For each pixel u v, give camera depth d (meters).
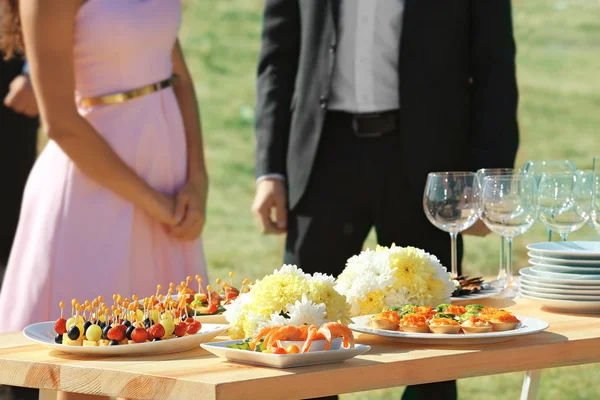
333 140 3.63
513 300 2.69
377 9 3.54
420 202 3.56
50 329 2.21
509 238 2.75
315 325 2.02
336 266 3.69
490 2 3.58
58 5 3.06
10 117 4.80
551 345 2.09
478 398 5.24
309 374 1.82
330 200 3.64
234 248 8.80
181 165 3.41
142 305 2.37
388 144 3.58
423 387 3.42
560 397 5.21
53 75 3.08
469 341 2.07
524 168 3.04
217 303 2.45
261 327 2.04
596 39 12.11
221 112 11.43
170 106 3.37
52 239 3.17
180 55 3.56
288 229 3.75
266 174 3.77
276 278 2.12
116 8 3.17
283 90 3.82
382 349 2.05
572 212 2.78
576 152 10.20
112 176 3.16
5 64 4.76
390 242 3.65
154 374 1.81
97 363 1.94
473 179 2.71
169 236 3.35
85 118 3.20
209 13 13.05
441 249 3.58
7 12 3.34
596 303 2.42
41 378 1.96
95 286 3.16
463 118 3.61
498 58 3.57
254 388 1.75
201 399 1.74
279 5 3.83
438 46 3.54
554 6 12.75
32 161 4.95
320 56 3.63
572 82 11.45
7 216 4.88
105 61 3.21
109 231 3.19
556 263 2.56
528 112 10.94
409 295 2.41
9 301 3.21
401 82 3.52
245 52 12.48
